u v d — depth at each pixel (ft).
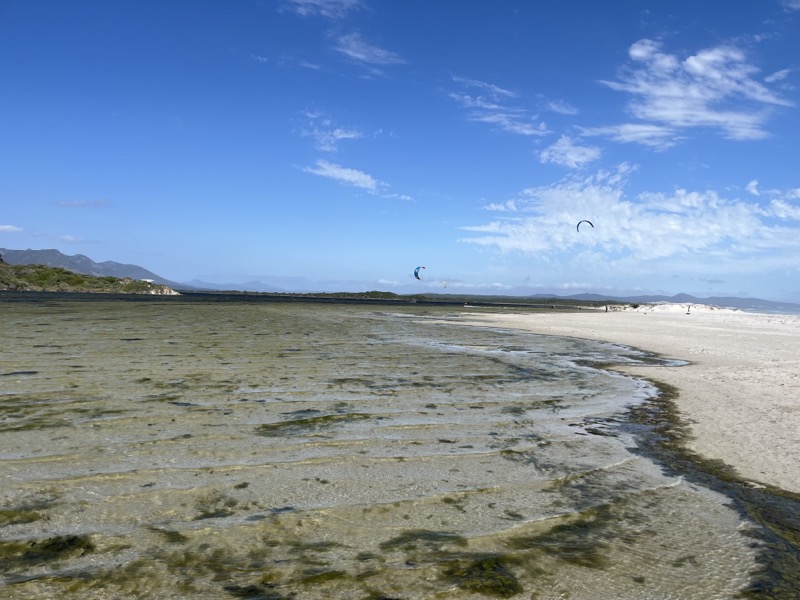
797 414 38.14
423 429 32.12
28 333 76.54
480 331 113.29
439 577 15.71
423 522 19.38
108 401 36.01
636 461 27.40
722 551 17.94
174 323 104.12
